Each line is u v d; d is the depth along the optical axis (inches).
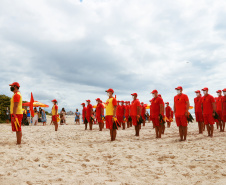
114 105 319.6
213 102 353.7
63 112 892.0
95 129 545.6
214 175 151.8
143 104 634.2
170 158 208.5
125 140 331.9
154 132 458.0
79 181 136.3
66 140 332.5
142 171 163.2
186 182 138.3
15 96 270.7
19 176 143.9
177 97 324.5
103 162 193.8
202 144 283.4
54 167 170.1
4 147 249.1
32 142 300.8
